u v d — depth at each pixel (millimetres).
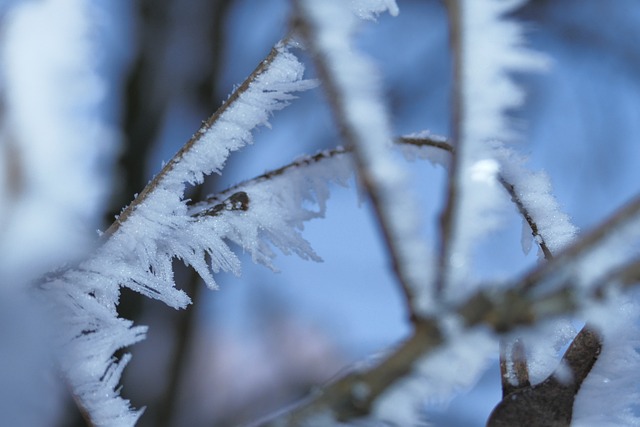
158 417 1585
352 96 370
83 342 447
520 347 444
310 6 369
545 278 369
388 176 371
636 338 438
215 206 507
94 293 465
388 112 372
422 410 374
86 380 446
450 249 373
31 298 432
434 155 501
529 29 373
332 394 374
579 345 441
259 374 2072
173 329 1598
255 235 507
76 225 415
